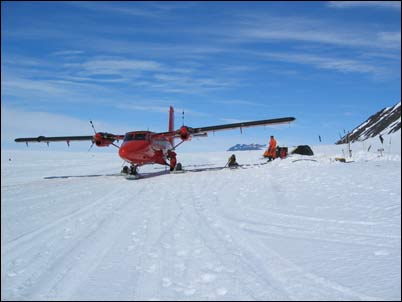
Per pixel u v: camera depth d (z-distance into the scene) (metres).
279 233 6.42
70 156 49.09
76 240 6.48
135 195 12.03
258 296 3.85
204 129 21.33
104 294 4.10
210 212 8.62
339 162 17.06
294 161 18.50
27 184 16.44
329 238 5.91
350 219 7.09
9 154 48.94
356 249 5.23
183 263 5.07
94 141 21.97
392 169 13.20
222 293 3.99
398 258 4.73
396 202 8.16
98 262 5.25
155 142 20.16
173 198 11.03
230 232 6.68
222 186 12.91
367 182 10.83
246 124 21.33
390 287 3.84
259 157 36.75
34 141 24.06
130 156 18.19
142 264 5.09
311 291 3.89
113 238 6.55
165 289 4.18
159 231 6.95
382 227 6.41
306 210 8.14
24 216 8.68
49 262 5.33
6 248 6.08
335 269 4.48
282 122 21.06
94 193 12.75
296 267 4.65
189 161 34.19
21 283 4.56
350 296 3.70
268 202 9.35
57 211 9.34
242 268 4.74
